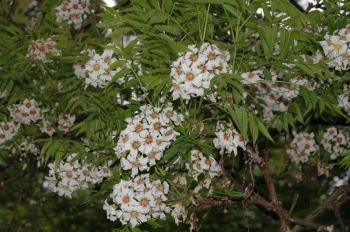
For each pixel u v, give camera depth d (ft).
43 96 20.33
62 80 20.34
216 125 15.44
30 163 24.90
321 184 32.04
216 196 14.66
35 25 25.89
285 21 14.58
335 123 22.44
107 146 14.97
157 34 13.33
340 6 15.99
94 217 33.40
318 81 16.99
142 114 13.94
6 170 29.43
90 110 15.64
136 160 13.84
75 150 15.66
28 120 20.44
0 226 31.17
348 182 31.27
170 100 14.53
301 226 19.01
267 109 18.26
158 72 13.75
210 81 13.25
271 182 15.26
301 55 15.65
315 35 16.15
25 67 20.08
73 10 22.16
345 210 31.07
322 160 21.91
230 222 33.96
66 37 20.79
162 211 14.65
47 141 15.92
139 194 14.16
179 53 13.38
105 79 15.21
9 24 23.84
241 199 15.38
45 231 33.63
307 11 21.38
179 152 14.60
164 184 14.64
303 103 18.60
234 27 14.47
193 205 15.34
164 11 14.01
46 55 20.61
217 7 18.90
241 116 13.39
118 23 13.85
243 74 14.44
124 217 14.19
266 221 33.99
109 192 16.51
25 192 31.45
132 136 13.71
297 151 21.68
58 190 16.80
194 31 13.79
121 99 17.38
